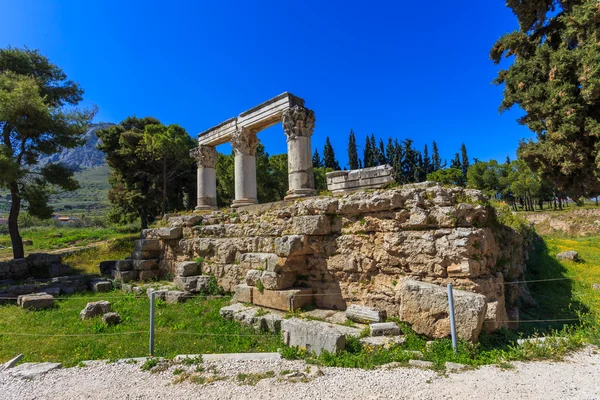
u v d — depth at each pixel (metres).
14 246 19.91
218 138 16.72
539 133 11.43
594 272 14.73
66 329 8.84
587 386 4.44
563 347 5.71
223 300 11.02
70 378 5.56
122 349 7.23
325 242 9.30
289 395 4.61
